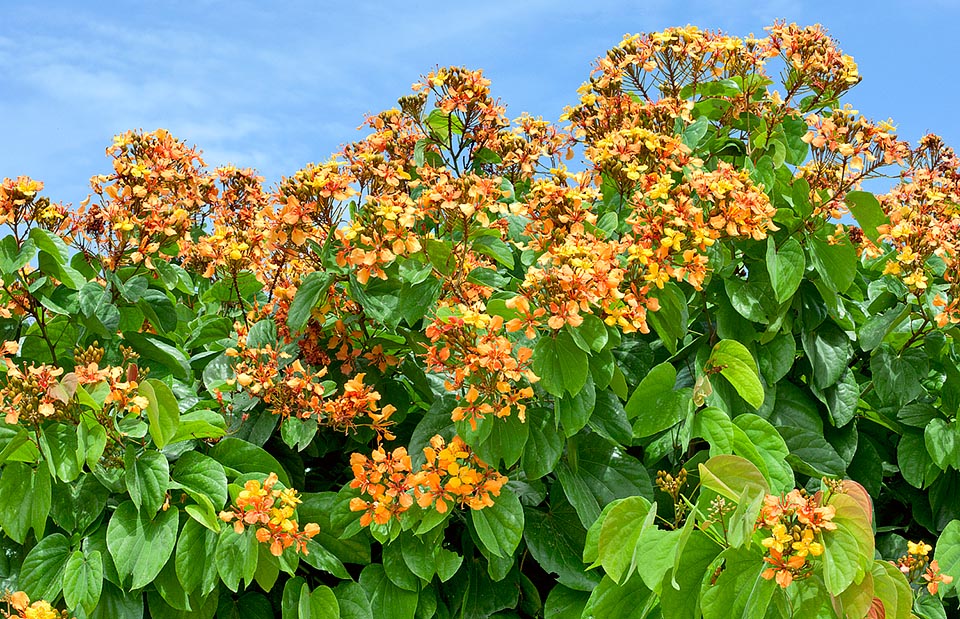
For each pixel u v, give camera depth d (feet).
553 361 10.57
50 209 12.46
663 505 12.41
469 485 10.84
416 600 11.41
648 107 13.69
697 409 12.02
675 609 9.34
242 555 10.85
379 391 12.85
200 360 13.84
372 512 11.04
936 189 14.88
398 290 11.85
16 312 12.73
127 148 14.51
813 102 15.39
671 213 11.43
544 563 11.59
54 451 10.65
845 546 8.38
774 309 12.58
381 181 12.01
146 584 11.14
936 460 13.03
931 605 12.14
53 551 11.21
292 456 12.96
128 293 12.82
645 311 11.12
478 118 14.05
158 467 11.04
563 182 12.38
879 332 13.37
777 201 13.62
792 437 12.69
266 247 13.15
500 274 12.47
